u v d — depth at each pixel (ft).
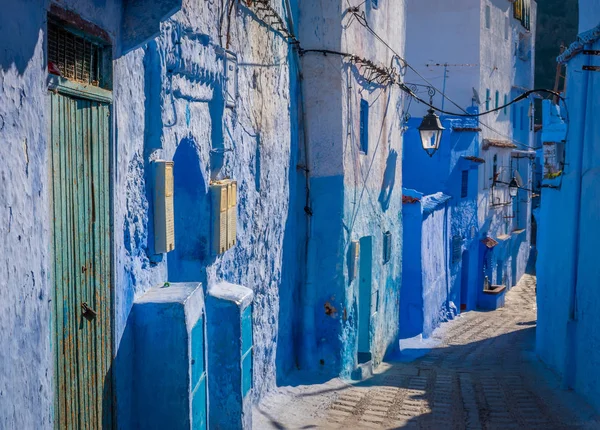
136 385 18.62
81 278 15.46
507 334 65.77
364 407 33.55
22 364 12.39
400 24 51.88
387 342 51.03
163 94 20.33
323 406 33.17
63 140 14.53
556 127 49.75
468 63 85.97
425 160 77.41
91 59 16.20
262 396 32.09
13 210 12.00
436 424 31.35
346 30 38.60
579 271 39.24
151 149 19.86
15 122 12.09
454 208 78.64
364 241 45.03
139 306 18.51
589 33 37.86
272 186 33.22
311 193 38.55
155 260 20.29
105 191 16.84
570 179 42.50
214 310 24.40
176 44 21.08
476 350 56.65
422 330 62.13
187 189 24.25
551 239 47.96
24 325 12.45
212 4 24.52
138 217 19.04
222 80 25.53
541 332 50.78
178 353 18.48
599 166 36.58
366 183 43.55
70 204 14.87
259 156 30.91
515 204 110.32
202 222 24.48
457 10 85.71
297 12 37.63
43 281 13.21
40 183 13.06
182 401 18.54
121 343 17.72
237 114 27.71
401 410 33.37
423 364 48.88
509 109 102.17
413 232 61.52
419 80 87.40
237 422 24.54
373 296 45.78
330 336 38.78
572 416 33.24
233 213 26.30
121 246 17.81
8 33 11.84
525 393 38.11
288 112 36.06
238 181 28.12
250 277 30.14
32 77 12.74
